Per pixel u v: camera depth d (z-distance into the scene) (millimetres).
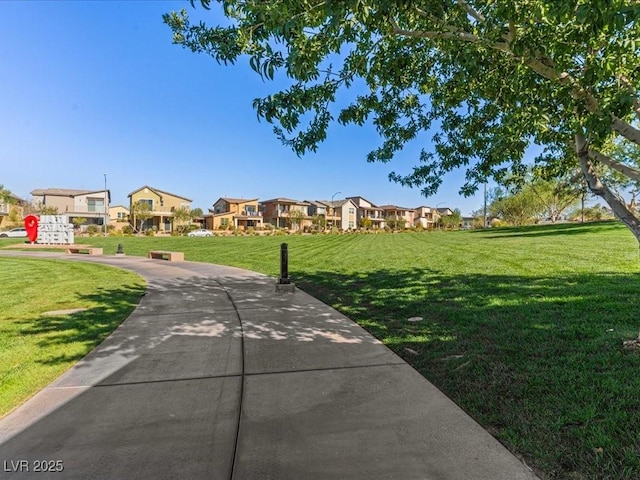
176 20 4875
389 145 7125
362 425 2688
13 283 9734
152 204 58094
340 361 3980
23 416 2887
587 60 3627
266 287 8812
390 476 2129
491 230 36000
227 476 2158
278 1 2928
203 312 6332
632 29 3541
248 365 3922
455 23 4398
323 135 4820
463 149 6688
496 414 2766
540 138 5035
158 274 11328
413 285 8133
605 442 2369
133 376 3664
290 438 2539
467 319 5289
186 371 3781
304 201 75812
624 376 3260
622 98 3104
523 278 8125
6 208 51062
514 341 4297
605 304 5621
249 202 67062
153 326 5484
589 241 15609
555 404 2861
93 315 6176
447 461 2252
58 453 2396
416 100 6508
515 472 2143
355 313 6059
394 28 4234
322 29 3717
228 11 3484
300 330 5176
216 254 18297
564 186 23828
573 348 3986
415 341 4523
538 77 4055
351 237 34000
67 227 26203
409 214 87250
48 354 4301
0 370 3826
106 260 16141
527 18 3482
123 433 2629
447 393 3152
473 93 5879
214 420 2799
